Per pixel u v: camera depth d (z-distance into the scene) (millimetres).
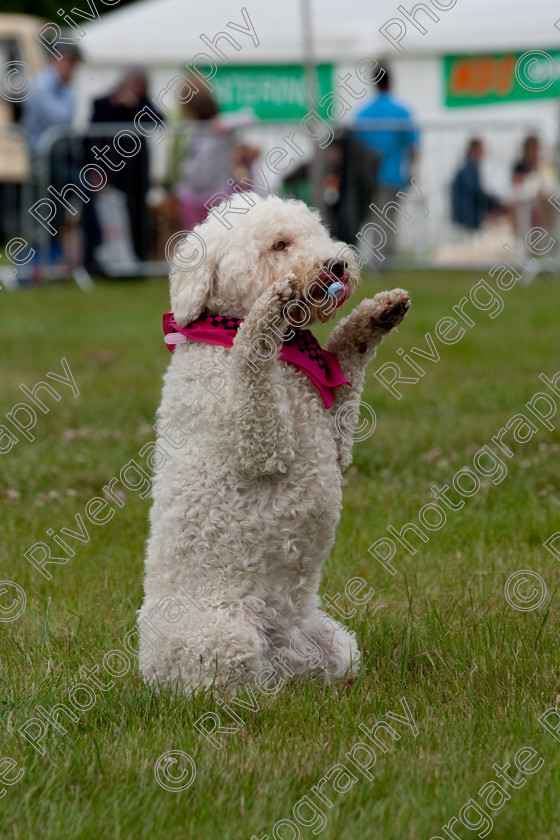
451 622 6625
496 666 5855
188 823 4367
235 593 5445
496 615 6688
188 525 5441
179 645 5500
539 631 6266
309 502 5379
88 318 18641
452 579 7371
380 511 8820
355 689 5660
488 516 8633
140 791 4594
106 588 7406
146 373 14359
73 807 4430
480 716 5258
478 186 23672
